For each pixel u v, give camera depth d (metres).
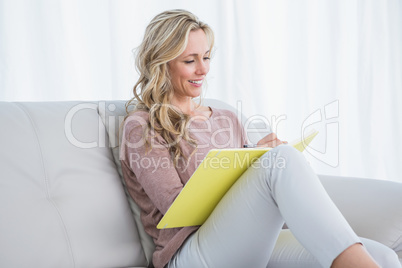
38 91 2.25
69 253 1.25
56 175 1.34
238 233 1.20
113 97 2.33
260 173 1.17
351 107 2.97
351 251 1.03
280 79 2.76
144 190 1.42
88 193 1.35
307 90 2.79
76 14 2.29
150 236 1.43
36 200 1.27
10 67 2.20
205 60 1.59
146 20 2.37
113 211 1.37
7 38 2.19
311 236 1.06
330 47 2.84
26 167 1.30
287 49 2.76
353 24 2.94
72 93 2.28
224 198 1.26
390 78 2.99
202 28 1.58
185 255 1.27
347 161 2.98
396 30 2.97
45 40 2.23
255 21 2.64
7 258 1.16
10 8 2.18
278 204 1.13
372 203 1.41
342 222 1.06
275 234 1.22
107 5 2.32
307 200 1.08
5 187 1.24
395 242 1.36
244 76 2.60
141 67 1.59
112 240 1.33
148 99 1.53
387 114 3.00
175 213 1.20
